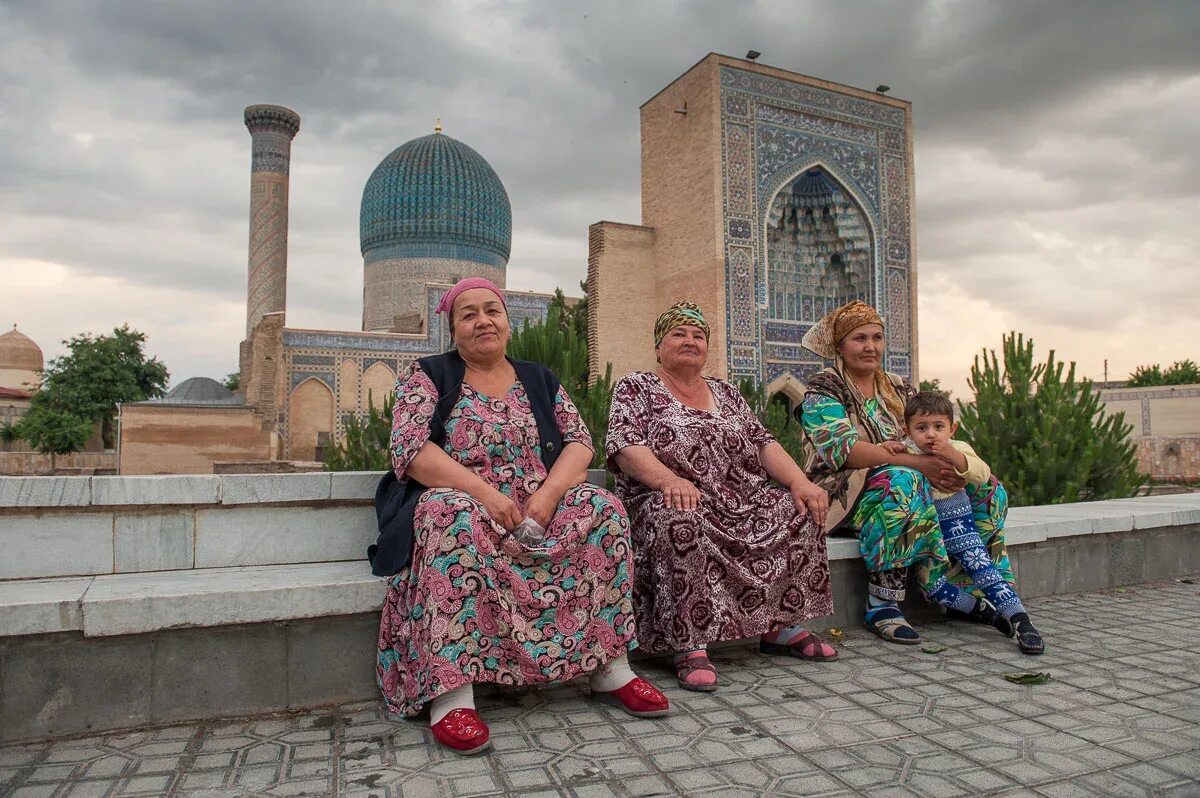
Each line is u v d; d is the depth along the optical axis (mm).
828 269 18641
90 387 27844
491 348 2541
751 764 1896
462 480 2273
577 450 2518
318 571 2684
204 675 2256
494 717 2256
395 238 32219
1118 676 2592
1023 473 6242
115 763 1940
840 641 3098
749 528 2689
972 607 3266
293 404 25000
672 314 2928
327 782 1814
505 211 33750
